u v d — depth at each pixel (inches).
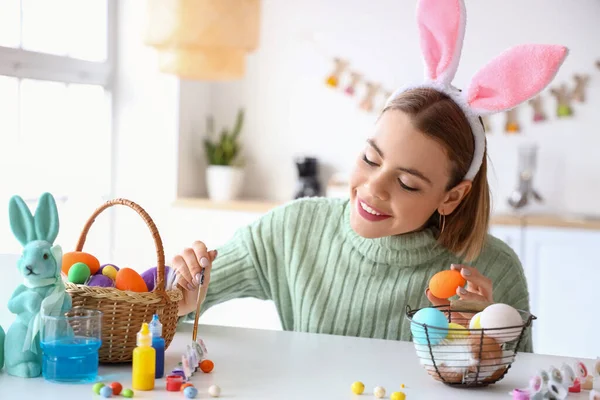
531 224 135.3
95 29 148.1
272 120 162.9
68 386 51.1
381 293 68.9
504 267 70.5
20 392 49.5
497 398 50.9
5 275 59.5
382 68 156.0
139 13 151.4
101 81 149.5
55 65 134.6
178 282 60.6
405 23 154.1
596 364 55.1
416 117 60.2
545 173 148.9
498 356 51.9
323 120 160.1
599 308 132.7
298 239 72.0
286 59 161.5
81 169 145.6
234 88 164.1
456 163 61.8
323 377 54.6
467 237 67.1
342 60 158.1
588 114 146.4
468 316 57.4
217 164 159.5
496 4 148.7
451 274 59.2
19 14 126.6
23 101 128.7
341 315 70.0
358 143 158.2
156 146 153.5
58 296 52.8
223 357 58.7
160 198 153.6
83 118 145.5
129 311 54.6
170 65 103.0
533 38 147.6
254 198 164.2
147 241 153.6
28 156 130.7
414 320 53.2
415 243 67.2
